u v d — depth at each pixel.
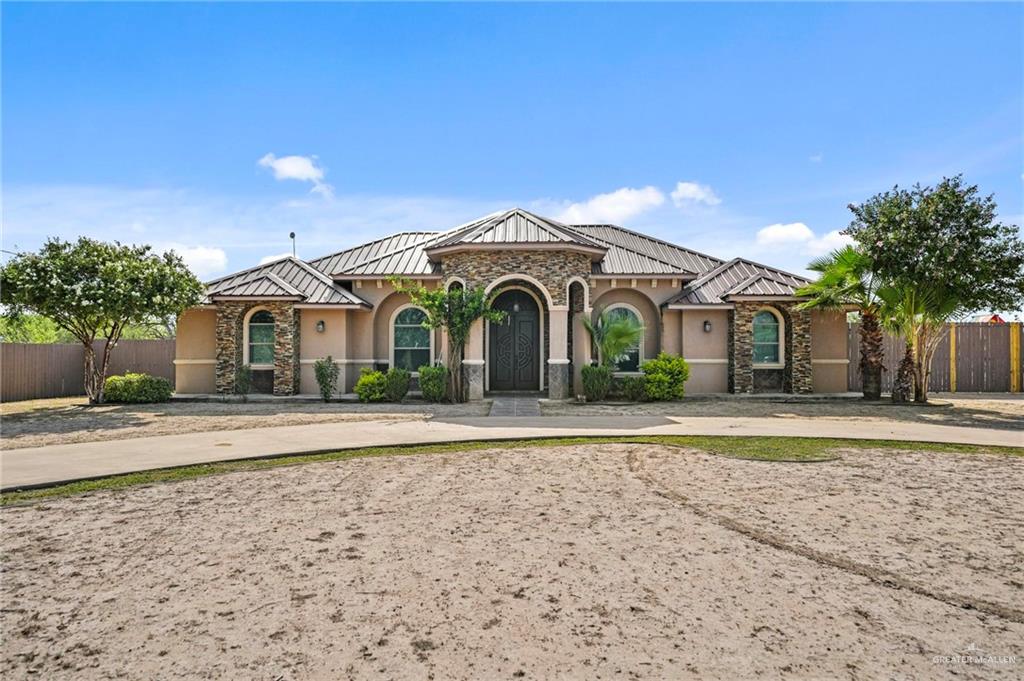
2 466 9.97
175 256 20.09
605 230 26.83
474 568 5.75
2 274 17.19
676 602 5.03
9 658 4.17
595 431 13.58
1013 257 17.89
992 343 24.67
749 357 21.31
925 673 3.99
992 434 13.32
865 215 19.97
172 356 25.91
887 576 5.57
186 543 6.45
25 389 21.98
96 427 14.65
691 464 10.38
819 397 20.72
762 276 22.30
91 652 4.25
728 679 3.90
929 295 18.95
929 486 8.88
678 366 20.45
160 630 4.56
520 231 20.72
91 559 5.99
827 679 3.91
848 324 23.42
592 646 4.32
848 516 7.40
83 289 17.81
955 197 18.08
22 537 6.64
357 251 25.08
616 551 6.20
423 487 8.87
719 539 6.56
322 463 10.53
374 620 4.71
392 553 6.14
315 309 21.48
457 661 4.12
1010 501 8.07
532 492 8.57
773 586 5.34
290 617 4.76
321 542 6.47
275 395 20.84
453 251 20.45
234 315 21.09
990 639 4.43
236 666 4.06
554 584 5.38
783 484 9.00
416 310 22.45
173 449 11.48
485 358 22.05
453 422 15.20
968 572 5.66
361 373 20.94
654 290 22.33
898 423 15.24
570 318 21.25
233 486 8.93
